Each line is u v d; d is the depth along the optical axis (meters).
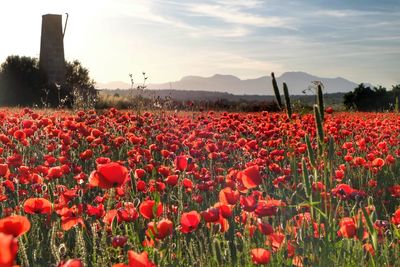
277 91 3.90
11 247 1.32
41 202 3.64
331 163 3.82
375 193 6.96
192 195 5.57
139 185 4.77
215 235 3.75
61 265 1.98
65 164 6.18
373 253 3.71
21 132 7.84
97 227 4.16
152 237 3.25
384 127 12.37
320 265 3.56
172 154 7.08
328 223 3.74
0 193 5.17
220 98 30.56
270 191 6.02
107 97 35.38
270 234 3.51
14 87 48.09
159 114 12.43
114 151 9.48
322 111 3.76
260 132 10.45
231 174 5.24
